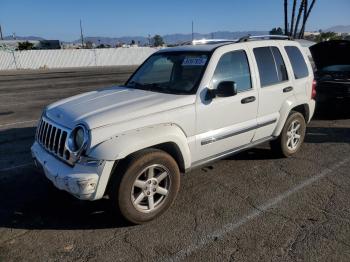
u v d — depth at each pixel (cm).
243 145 477
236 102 441
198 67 426
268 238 339
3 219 382
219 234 347
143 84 470
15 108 1066
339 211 388
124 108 368
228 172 506
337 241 331
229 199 423
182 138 387
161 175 373
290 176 489
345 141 656
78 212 395
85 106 388
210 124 417
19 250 326
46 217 385
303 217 377
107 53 3816
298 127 563
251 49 476
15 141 687
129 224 367
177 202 416
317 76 872
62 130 361
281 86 511
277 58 517
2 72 2838
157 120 367
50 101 1198
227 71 439
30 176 500
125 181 342
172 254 317
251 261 305
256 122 476
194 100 400
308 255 311
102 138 334
